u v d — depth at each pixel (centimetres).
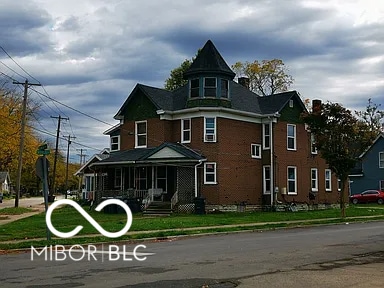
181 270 1198
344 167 3244
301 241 1925
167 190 3700
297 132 4162
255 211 3831
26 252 1645
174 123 3831
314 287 991
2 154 5319
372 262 1346
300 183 4141
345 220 3167
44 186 1841
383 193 5631
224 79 3731
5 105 5188
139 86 3938
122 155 3850
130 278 1088
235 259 1397
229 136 3731
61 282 1041
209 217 3078
